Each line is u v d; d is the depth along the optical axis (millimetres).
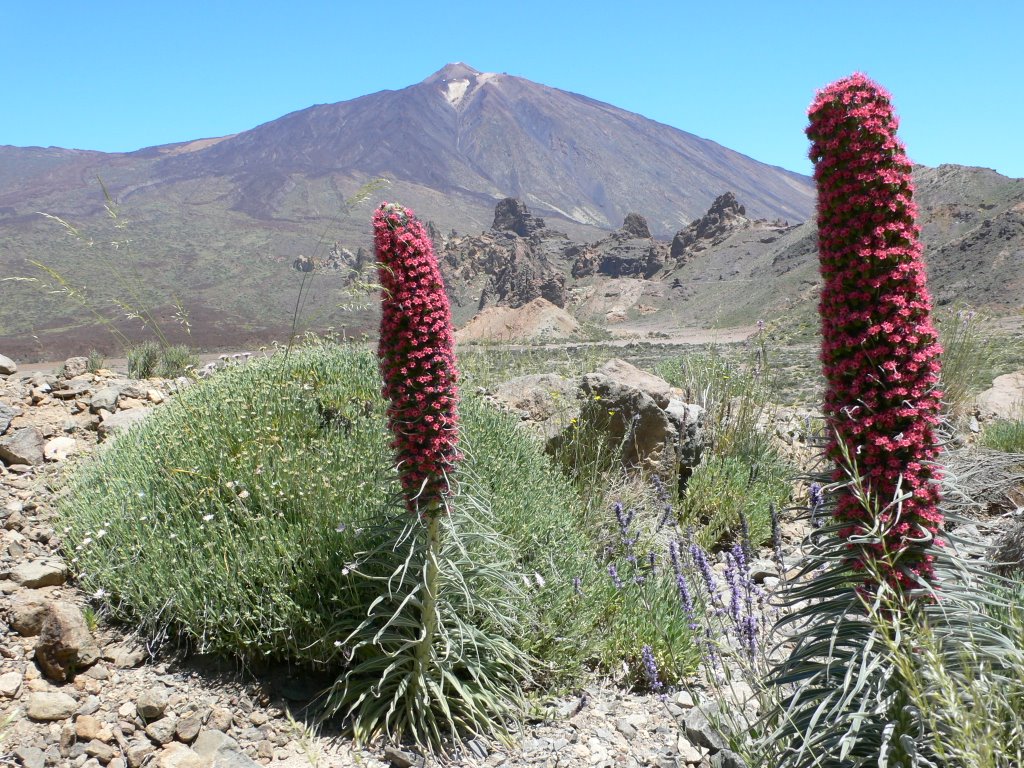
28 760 3830
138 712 4188
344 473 5312
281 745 4195
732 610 4398
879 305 3037
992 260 139875
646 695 4918
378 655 4551
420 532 4426
